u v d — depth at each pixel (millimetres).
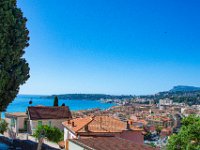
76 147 31172
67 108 68000
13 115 66750
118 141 31203
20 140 46656
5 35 19906
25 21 21562
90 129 46250
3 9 20250
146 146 30359
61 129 64188
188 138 35781
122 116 198750
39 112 64500
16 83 21141
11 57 20562
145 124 155125
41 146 40500
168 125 186375
